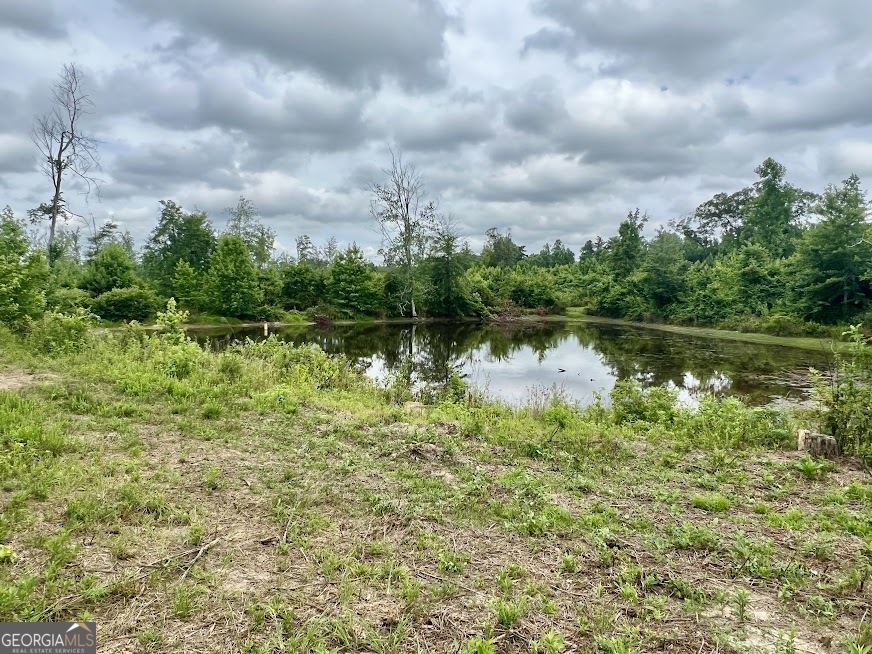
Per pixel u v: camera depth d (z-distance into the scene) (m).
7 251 15.60
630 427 8.91
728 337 31.75
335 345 27.05
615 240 59.56
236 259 39.69
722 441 7.84
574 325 42.94
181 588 3.30
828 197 31.25
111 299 31.48
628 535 4.39
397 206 47.38
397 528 4.39
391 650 2.85
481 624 3.11
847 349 7.96
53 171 28.23
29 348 12.16
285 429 7.25
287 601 3.27
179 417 7.34
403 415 8.68
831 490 5.66
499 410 10.19
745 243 56.62
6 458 4.95
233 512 4.52
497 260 82.50
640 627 3.14
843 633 3.15
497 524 4.57
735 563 3.97
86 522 4.02
